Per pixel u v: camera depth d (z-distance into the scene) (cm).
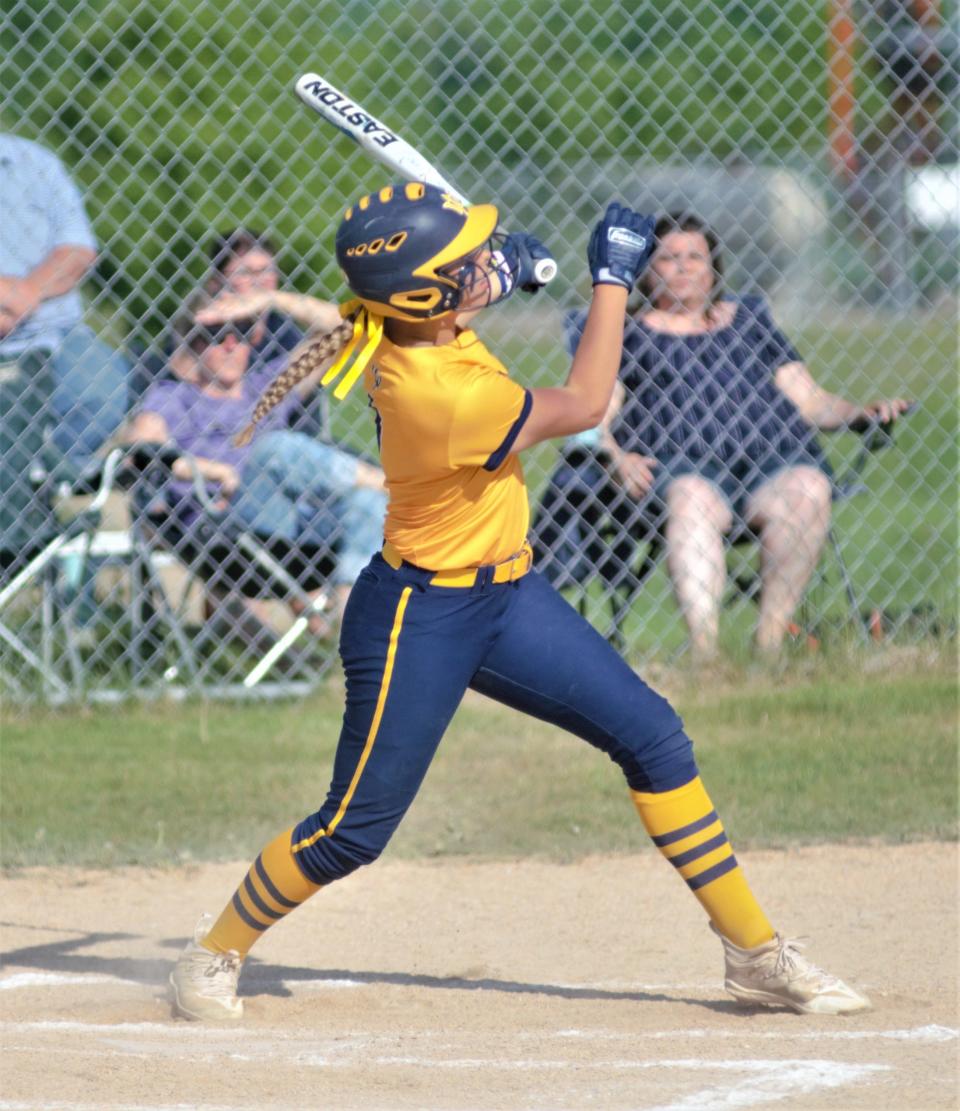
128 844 1947
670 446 2527
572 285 3412
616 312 1230
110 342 3117
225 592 2669
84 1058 1190
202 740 2372
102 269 3175
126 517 2864
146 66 3203
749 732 2347
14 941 1641
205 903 1773
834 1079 1124
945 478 3628
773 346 2564
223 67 3219
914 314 3456
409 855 1930
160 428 2528
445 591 1226
